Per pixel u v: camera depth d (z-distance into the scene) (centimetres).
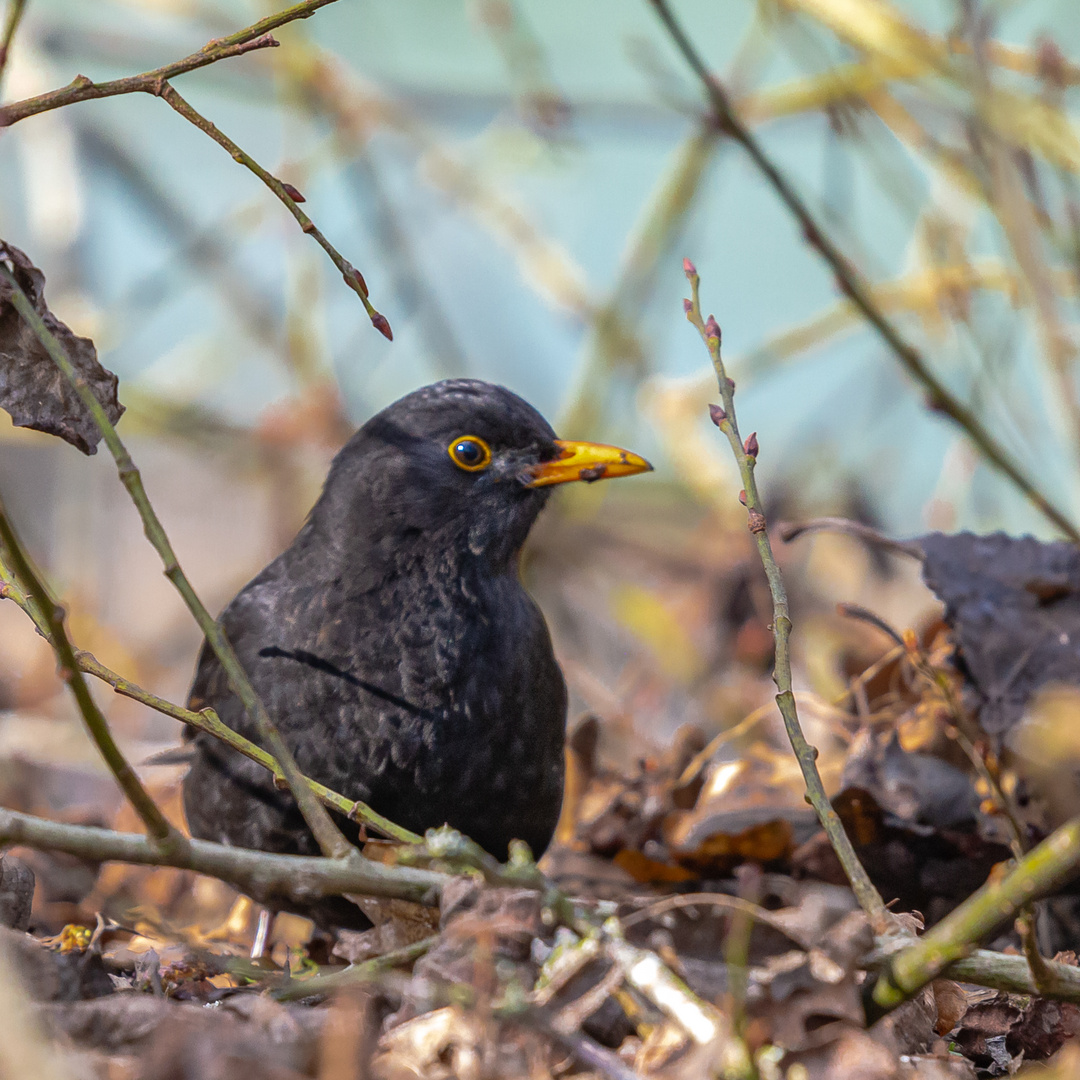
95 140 1570
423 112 1548
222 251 1516
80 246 1540
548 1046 505
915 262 1360
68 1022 511
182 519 1808
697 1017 477
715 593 1406
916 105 1266
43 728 1310
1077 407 803
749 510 647
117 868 964
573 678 1341
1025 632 784
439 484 788
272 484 1528
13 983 468
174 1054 496
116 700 1454
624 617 1394
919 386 896
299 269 1485
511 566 819
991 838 764
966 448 1303
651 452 1672
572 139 1417
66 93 606
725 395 661
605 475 802
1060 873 452
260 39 614
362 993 536
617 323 1441
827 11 1181
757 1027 500
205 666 816
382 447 800
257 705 564
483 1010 495
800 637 1363
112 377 649
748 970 508
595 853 901
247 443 1530
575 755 997
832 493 1484
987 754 753
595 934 503
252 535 1812
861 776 791
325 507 810
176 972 653
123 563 1758
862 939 505
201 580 1769
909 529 1578
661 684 1441
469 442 796
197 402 1574
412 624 765
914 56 1163
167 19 1566
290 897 720
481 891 534
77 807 1120
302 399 1480
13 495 1698
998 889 466
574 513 1491
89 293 1548
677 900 511
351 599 771
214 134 602
